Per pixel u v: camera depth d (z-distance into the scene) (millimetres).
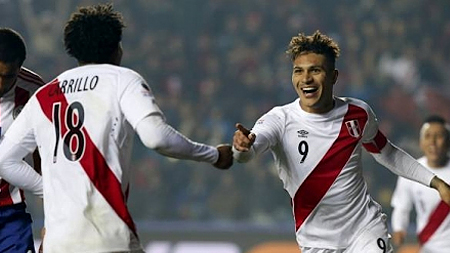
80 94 16031
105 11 16453
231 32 61750
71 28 16344
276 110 19688
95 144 15734
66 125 15992
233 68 58906
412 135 55875
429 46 60875
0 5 61094
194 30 62781
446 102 57688
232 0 63344
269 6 63062
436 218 29656
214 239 41000
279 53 60344
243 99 57094
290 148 19422
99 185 15695
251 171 51125
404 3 63125
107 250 15609
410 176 20406
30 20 60938
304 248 20000
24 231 19422
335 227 19625
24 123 16547
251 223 47844
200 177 51469
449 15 62938
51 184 16047
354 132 19422
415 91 58094
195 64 59500
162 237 41281
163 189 51344
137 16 62844
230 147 16828
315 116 19328
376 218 19703
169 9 63281
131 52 59781
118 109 15797
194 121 54750
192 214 50594
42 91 16516
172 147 15508
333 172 19359
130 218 15836
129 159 16047
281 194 50562
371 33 61438
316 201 19531
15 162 16656
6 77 17719
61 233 15734
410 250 39344
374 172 50719
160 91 58188
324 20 62438
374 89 57750
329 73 19016
